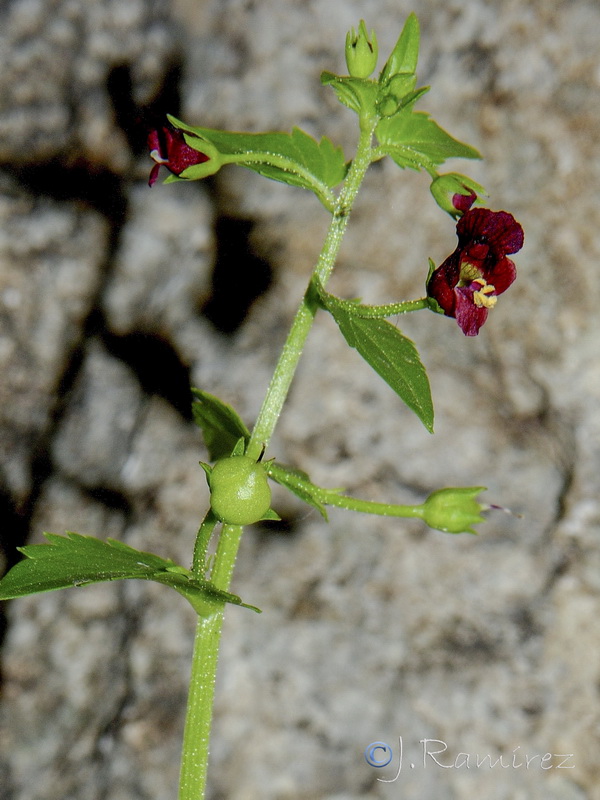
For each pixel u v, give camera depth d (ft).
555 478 0.60
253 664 0.60
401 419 0.61
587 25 0.60
